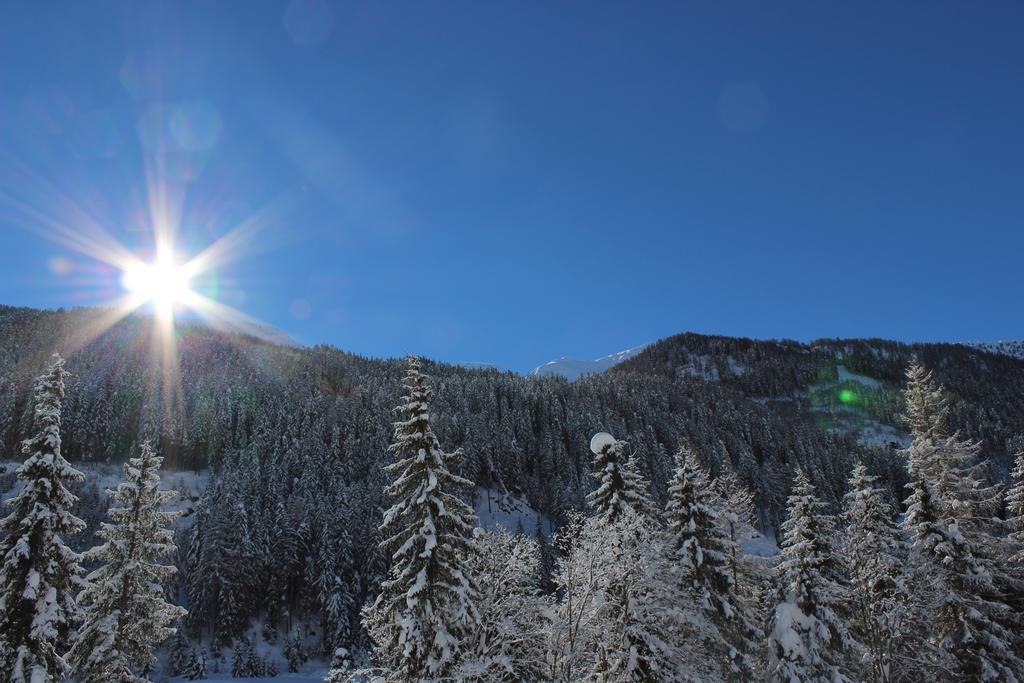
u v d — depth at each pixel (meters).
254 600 72.12
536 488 115.69
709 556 24.58
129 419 126.38
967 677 23.75
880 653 22.66
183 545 79.06
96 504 91.62
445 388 154.12
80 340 170.50
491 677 19.70
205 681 59.91
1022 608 25.61
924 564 24.45
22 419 111.94
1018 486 27.28
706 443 127.50
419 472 20.78
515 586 22.34
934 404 28.17
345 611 67.75
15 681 19.58
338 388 164.12
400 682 19.34
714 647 23.38
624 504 26.11
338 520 74.75
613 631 22.05
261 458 111.25
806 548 23.86
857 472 26.58
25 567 20.73
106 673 24.48
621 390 172.88
